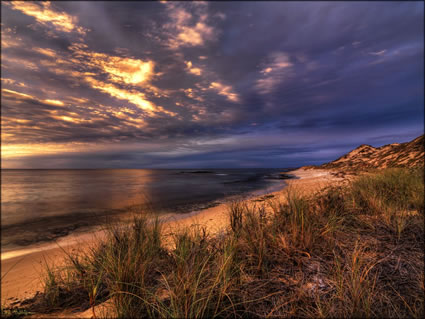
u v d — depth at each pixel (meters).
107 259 2.70
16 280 3.99
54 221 11.09
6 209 15.77
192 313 1.82
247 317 1.88
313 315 1.82
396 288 2.11
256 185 27.67
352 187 6.63
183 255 2.58
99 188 32.41
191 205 13.25
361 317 1.74
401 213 4.11
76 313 2.19
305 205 4.04
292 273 2.50
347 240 3.25
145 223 3.96
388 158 29.77
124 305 2.05
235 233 3.32
